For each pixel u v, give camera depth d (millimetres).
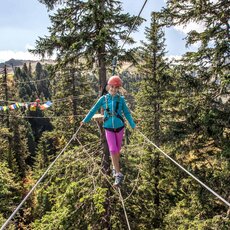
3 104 37719
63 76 25000
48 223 12289
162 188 18375
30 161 53000
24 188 28625
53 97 27500
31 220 25375
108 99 5703
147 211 14422
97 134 24516
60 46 14398
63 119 27141
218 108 11109
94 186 12094
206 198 10938
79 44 13359
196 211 11172
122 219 13531
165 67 12500
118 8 14914
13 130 39094
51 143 54312
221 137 10648
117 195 13258
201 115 10867
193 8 11195
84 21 13570
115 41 14539
